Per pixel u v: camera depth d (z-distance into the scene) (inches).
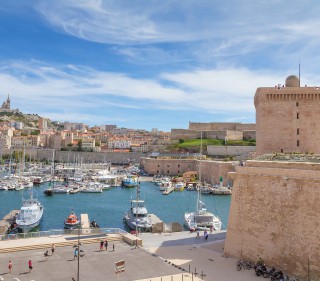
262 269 1560.0
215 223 2834.6
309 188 1521.9
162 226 2448.3
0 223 2837.1
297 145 2127.2
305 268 1475.1
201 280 1471.5
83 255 1804.9
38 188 5383.9
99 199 4549.7
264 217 1700.3
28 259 1729.8
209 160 7130.9
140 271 1581.0
